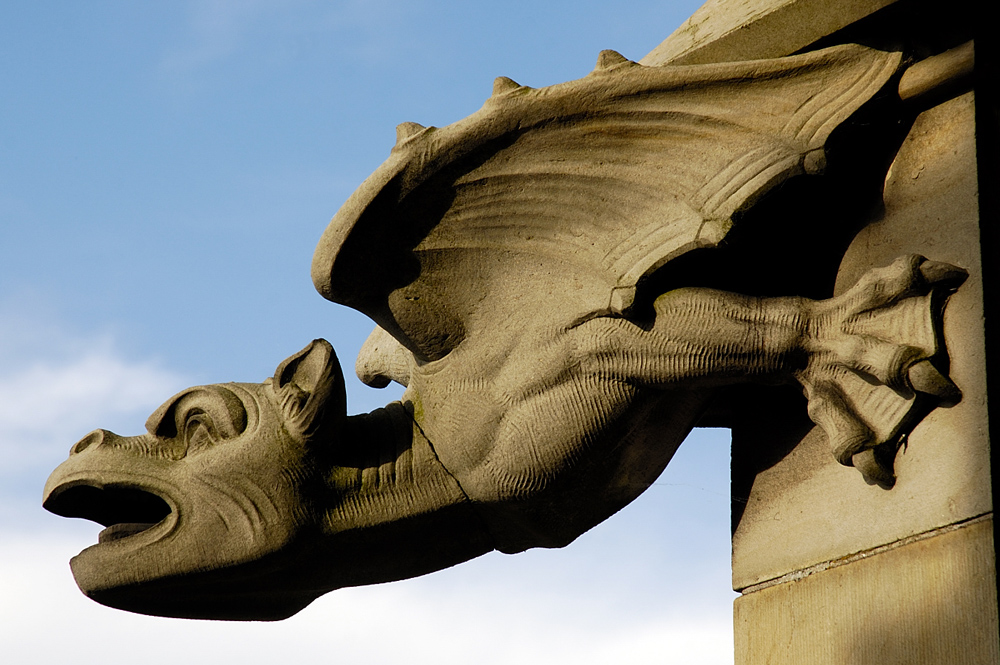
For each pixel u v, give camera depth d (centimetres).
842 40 661
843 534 657
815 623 662
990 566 571
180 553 733
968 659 572
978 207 617
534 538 759
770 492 721
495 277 719
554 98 677
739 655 717
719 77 666
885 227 660
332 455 749
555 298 700
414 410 759
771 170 638
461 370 727
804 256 686
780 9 662
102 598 750
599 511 742
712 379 660
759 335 643
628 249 673
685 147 673
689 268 665
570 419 689
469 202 705
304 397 741
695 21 718
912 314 612
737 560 733
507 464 709
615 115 679
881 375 607
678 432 707
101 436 769
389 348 864
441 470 743
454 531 762
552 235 704
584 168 688
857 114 643
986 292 602
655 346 662
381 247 711
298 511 734
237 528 732
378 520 743
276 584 760
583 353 684
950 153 639
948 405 602
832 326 637
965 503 587
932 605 594
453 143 686
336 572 766
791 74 662
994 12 636
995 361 593
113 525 762
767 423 737
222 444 746
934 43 648
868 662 623
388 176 688
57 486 755
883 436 618
